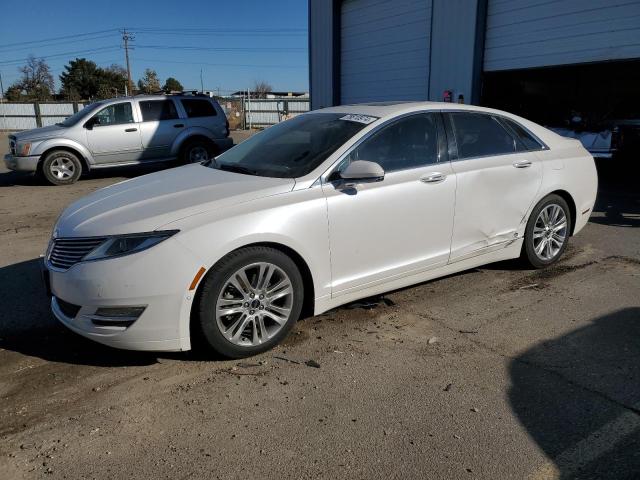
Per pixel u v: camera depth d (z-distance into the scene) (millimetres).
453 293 4484
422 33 12492
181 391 3051
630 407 2852
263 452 2529
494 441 2592
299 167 3723
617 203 7973
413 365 3322
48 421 2783
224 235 3158
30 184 11156
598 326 3824
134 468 2428
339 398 2971
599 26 9000
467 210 4266
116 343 3123
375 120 3971
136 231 3104
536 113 11891
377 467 2420
